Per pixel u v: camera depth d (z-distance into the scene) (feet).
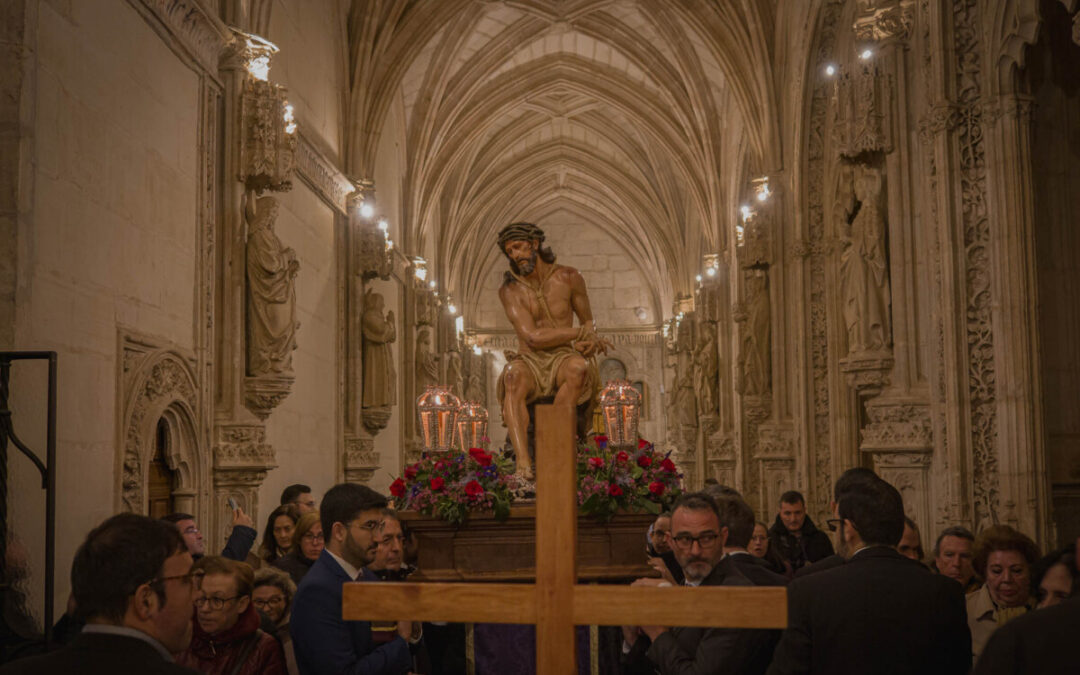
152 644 8.27
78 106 24.57
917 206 39.14
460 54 82.89
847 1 51.08
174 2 30.68
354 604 8.66
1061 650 7.72
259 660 14.07
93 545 8.39
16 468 20.89
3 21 21.77
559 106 104.73
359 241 58.23
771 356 60.85
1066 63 31.96
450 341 108.47
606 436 16.83
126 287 27.48
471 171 109.09
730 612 8.31
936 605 11.69
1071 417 31.09
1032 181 30.04
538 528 8.63
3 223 21.42
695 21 64.18
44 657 8.13
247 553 23.94
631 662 15.20
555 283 17.53
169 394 30.55
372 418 58.54
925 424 37.24
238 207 35.68
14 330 21.21
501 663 15.62
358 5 59.00
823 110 54.90
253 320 35.91
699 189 88.99
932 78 31.32
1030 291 29.58
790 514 28.12
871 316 40.01
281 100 36.78
